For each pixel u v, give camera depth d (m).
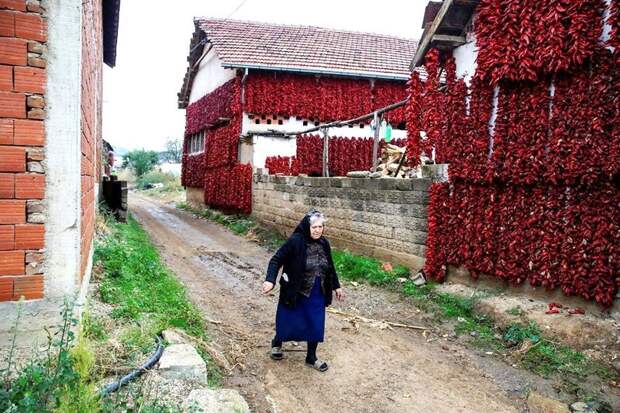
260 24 22.42
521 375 5.30
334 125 13.28
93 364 4.14
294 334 5.34
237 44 19.30
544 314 6.34
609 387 4.91
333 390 4.87
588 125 6.13
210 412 3.85
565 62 6.27
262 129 18.69
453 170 8.08
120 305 6.02
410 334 6.61
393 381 5.11
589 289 6.11
